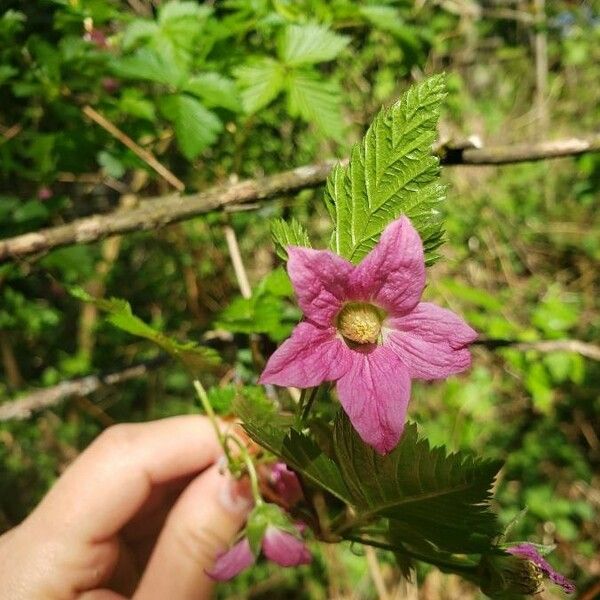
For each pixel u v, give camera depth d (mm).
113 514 201
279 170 333
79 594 197
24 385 502
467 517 115
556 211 702
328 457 125
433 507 117
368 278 111
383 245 110
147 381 556
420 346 114
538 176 693
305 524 165
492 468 108
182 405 559
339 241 123
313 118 235
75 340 582
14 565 194
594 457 574
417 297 112
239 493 204
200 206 196
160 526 237
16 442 489
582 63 745
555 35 723
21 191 362
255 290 198
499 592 133
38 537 196
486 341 267
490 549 120
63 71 246
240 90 234
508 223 653
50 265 273
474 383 468
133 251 538
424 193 119
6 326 455
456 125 602
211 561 208
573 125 755
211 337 238
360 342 114
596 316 630
